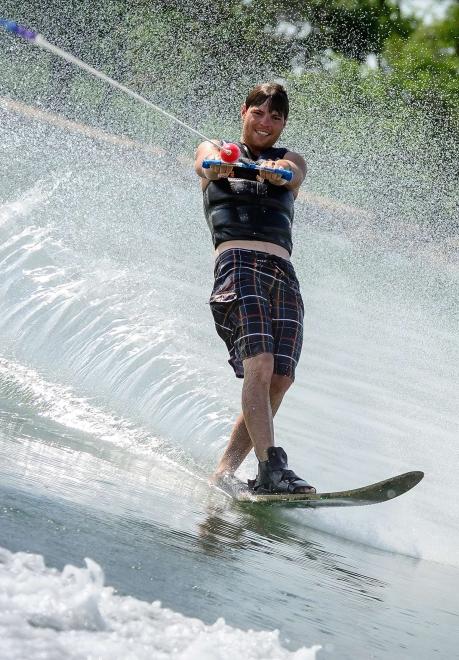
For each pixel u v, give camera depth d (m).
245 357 13.81
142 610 7.08
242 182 14.79
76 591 6.85
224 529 11.08
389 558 12.20
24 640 6.05
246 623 7.82
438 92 93.00
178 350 18.47
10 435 12.35
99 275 21.61
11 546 7.73
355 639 8.39
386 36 97.31
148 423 15.14
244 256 14.35
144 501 11.05
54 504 9.44
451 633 9.46
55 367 16.47
